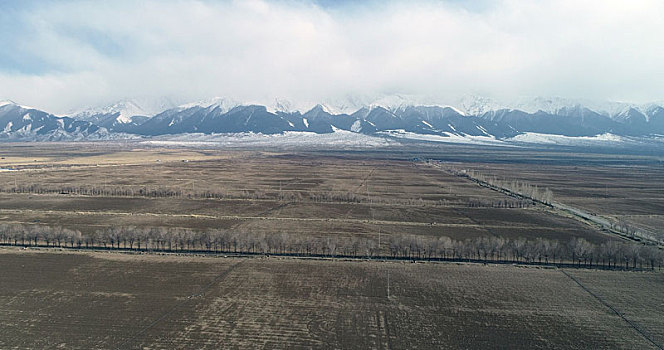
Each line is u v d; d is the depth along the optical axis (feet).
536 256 426.10
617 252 416.67
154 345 250.98
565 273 383.86
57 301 306.55
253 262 396.78
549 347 260.62
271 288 337.31
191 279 352.28
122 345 250.16
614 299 329.93
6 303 302.25
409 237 449.48
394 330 276.21
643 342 268.62
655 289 350.02
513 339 268.82
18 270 365.81
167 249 430.20
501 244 432.25
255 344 254.68
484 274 378.73
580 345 263.70
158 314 289.33
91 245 440.45
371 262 404.98
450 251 432.25
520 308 311.68
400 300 320.91
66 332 263.90
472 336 271.08
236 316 288.92
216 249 432.66
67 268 372.79
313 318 289.33
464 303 318.04
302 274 369.09
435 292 337.11
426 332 274.57
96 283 340.18
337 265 394.11
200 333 265.54
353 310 302.66
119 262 390.42
